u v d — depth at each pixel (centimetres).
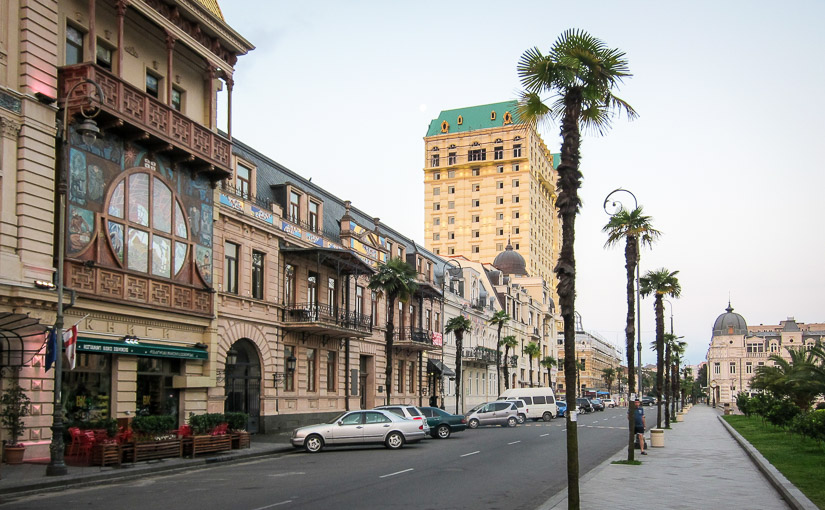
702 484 1764
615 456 2583
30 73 2248
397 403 5134
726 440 3400
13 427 2050
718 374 16900
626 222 2917
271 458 2581
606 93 1531
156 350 2694
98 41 2588
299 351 3881
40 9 2303
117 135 2552
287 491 1658
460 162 13150
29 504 1492
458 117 13538
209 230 3081
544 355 10175
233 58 3312
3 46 2202
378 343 4869
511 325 8525
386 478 1911
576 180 1427
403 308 5359
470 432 4225
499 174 12925
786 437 3412
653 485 1742
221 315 3170
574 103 1454
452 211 13125
